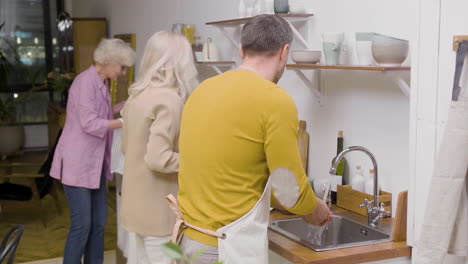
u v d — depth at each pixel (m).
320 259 2.08
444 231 1.88
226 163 1.85
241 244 1.89
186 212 1.97
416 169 2.14
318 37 3.03
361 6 2.70
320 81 3.05
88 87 3.31
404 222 2.27
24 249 4.62
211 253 1.90
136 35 6.03
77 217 3.38
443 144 1.86
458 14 1.91
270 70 1.92
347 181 2.90
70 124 3.41
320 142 3.09
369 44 2.48
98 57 3.32
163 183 2.45
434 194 1.89
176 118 2.35
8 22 8.53
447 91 1.98
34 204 5.16
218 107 1.85
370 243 2.26
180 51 2.43
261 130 1.81
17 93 8.62
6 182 5.55
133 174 2.49
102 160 3.41
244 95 1.82
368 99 2.72
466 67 1.85
